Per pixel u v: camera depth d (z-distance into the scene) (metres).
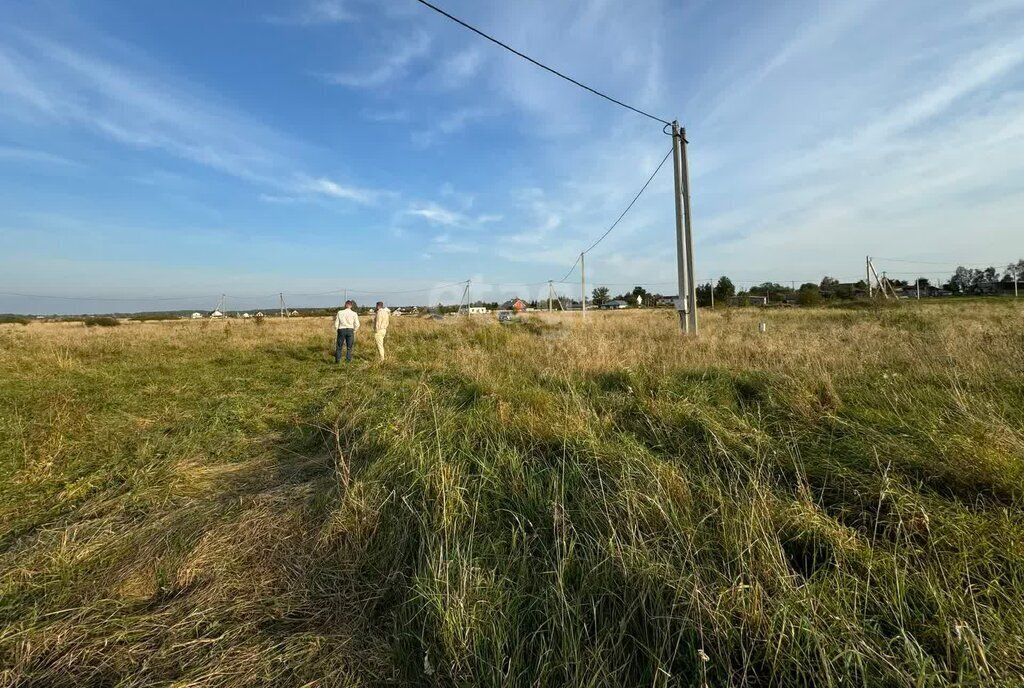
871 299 25.05
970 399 4.12
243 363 11.88
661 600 1.87
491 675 1.74
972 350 6.51
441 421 4.24
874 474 2.86
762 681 1.63
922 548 2.17
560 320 24.84
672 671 1.72
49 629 2.12
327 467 4.05
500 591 2.10
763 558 2.02
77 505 3.66
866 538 2.32
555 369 7.00
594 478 3.04
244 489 3.81
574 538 2.36
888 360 6.86
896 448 3.20
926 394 4.57
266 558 2.70
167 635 2.10
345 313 11.94
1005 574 2.00
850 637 1.66
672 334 12.44
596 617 1.94
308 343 16.97
